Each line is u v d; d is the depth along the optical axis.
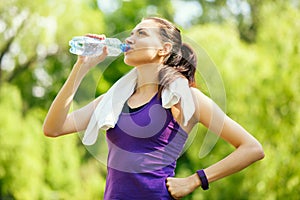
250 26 19.56
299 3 16.81
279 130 11.60
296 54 11.91
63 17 13.69
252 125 11.63
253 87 11.79
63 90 2.95
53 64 14.96
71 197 12.86
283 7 12.90
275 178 11.41
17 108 12.70
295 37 12.00
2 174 12.34
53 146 12.77
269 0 17.78
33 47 14.21
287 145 11.49
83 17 13.83
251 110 11.69
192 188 2.79
